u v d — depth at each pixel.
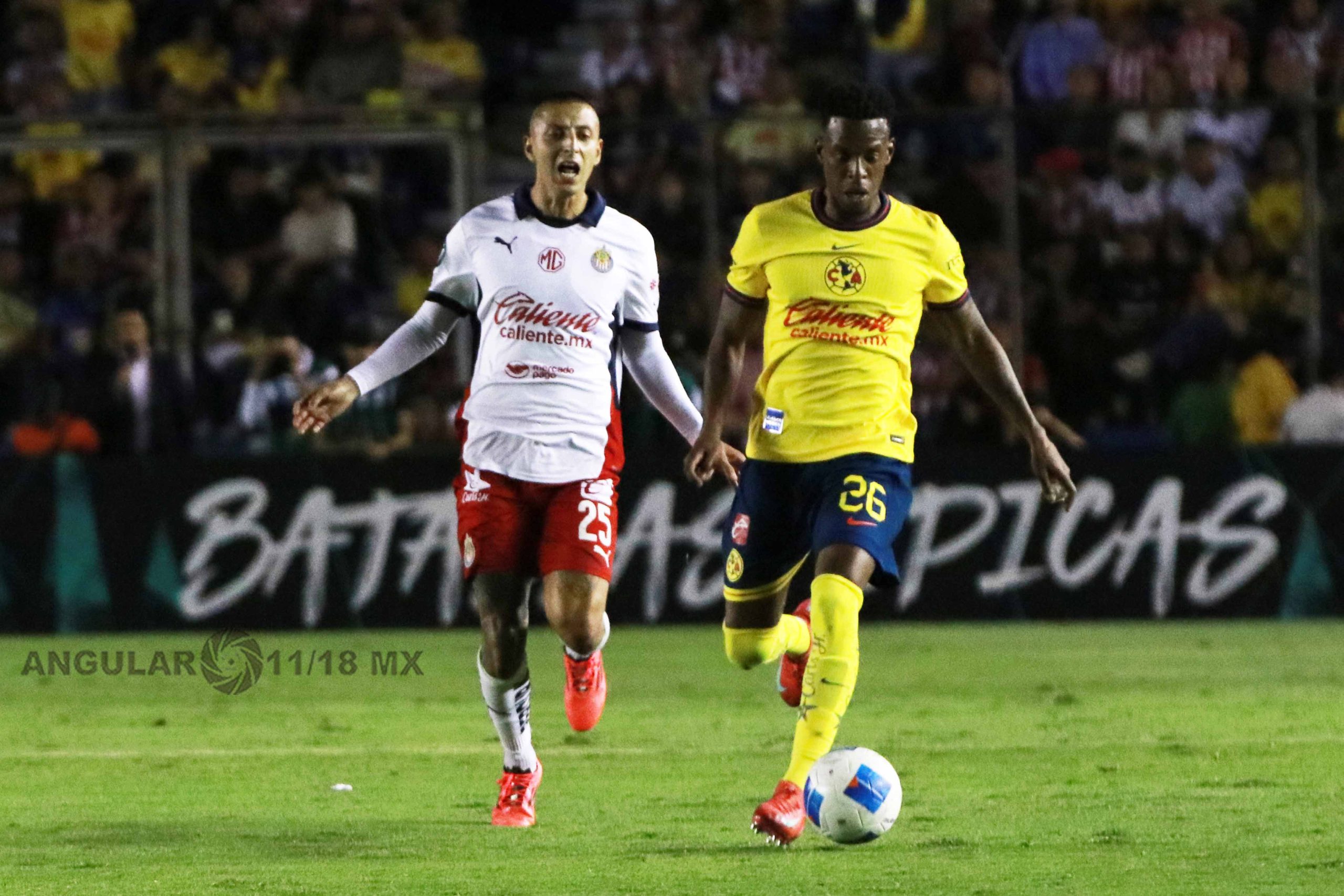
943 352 50.56
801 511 22.45
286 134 50.28
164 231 50.59
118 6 63.91
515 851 20.50
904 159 52.53
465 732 31.19
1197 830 21.44
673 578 47.50
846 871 19.06
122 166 57.56
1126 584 47.84
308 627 47.16
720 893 17.94
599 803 23.97
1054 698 34.69
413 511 47.25
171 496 47.34
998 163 51.56
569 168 22.08
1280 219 53.31
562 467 22.23
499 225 22.36
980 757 27.59
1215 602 47.94
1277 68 60.62
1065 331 52.38
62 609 47.25
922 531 47.88
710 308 48.97
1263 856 19.80
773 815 19.84
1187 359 52.31
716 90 61.50
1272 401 51.91
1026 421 22.66
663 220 50.94
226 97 62.69
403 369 22.78
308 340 53.28
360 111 50.28
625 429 48.34
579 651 22.42
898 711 33.16
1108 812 22.75
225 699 35.97
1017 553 47.84
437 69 62.53
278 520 47.28
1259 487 47.94
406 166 54.72
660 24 62.81
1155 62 60.75
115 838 21.59
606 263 22.41
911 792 24.44
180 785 25.80
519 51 66.75
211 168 53.56
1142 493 47.84
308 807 23.81
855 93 21.84
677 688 36.88
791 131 51.44
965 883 18.41
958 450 48.34
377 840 21.31
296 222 54.03
